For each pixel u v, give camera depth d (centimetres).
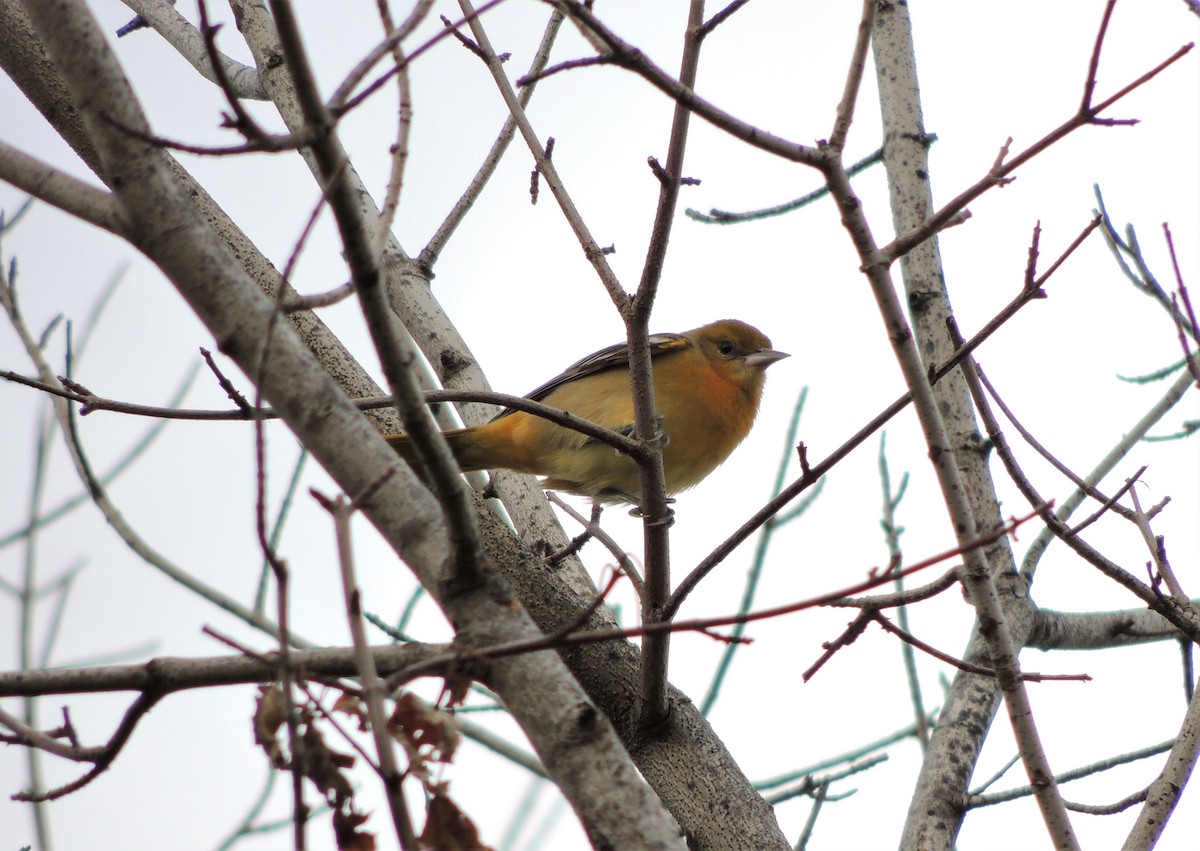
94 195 600
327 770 537
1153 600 856
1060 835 743
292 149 541
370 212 1185
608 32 621
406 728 546
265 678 602
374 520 611
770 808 921
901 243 696
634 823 548
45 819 937
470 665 571
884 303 704
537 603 965
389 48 550
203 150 549
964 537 750
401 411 563
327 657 608
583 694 573
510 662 578
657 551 848
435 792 538
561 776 562
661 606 856
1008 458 859
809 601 537
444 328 1158
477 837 534
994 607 757
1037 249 775
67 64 580
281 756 539
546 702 570
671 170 795
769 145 658
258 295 609
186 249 596
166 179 598
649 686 891
